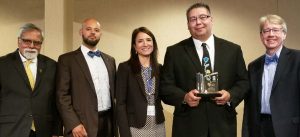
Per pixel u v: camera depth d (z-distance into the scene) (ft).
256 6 11.76
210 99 7.27
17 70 8.25
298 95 7.20
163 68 8.10
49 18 11.35
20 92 8.12
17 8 11.71
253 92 7.76
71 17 11.82
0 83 8.18
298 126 7.09
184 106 7.43
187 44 7.72
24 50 8.34
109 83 9.00
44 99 8.38
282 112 7.17
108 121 8.88
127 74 8.38
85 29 8.96
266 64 7.64
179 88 7.56
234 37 11.73
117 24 11.80
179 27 11.73
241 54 7.79
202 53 7.50
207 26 7.38
